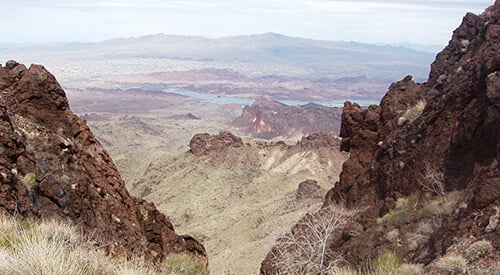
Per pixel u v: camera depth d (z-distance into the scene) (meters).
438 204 16.03
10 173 12.54
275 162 122.94
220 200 104.62
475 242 11.20
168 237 19.19
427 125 20.12
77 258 8.18
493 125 15.05
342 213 20.70
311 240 16.81
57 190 13.55
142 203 19.23
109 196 16.25
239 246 58.12
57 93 17.31
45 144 14.88
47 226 10.27
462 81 19.27
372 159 25.22
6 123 13.66
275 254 19.36
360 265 15.66
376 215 19.81
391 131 24.64
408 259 14.18
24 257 7.09
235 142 132.50
